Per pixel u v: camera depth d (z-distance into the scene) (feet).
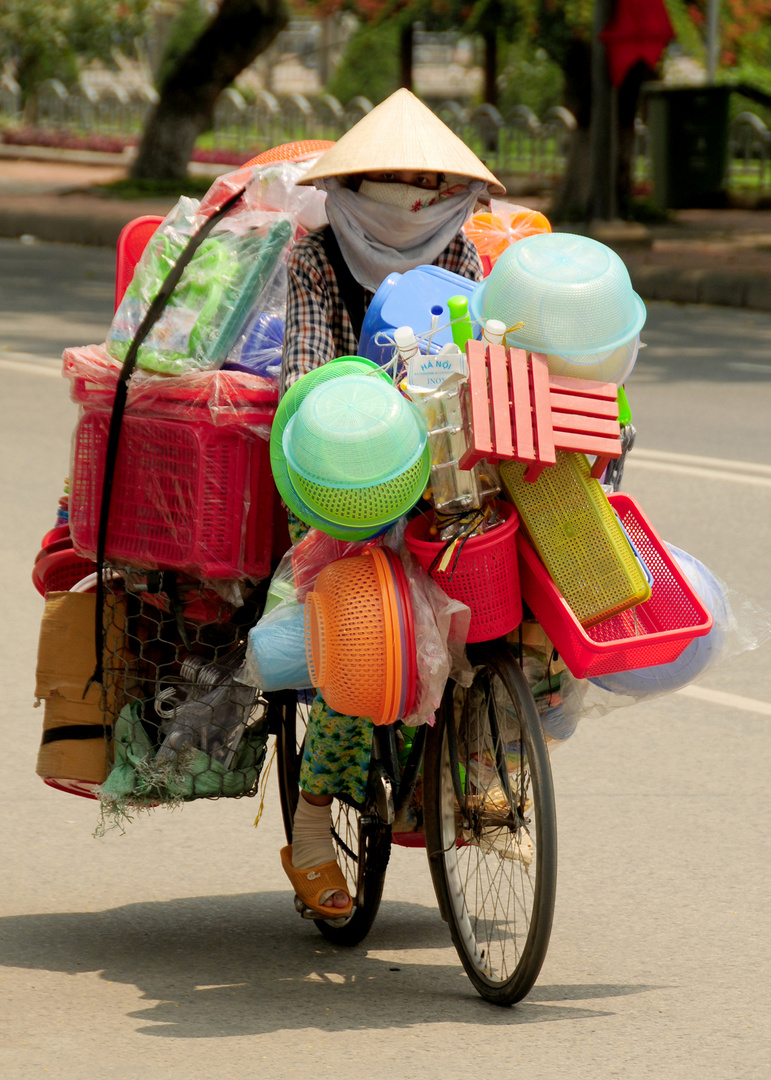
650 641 31.53
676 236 203.51
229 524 34.68
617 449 31.58
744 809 45.78
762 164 255.50
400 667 31.17
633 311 32.73
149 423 35.01
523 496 32.01
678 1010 33.19
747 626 35.65
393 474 30.48
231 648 36.88
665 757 50.19
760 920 38.37
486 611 31.91
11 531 75.25
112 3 378.53
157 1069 30.04
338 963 36.52
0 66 391.86
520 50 318.45
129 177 259.19
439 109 290.35
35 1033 31.83
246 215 36.86
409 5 247.70
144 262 36.73
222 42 254.88
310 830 37.11
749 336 140.87
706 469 88.07
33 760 49.39
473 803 34.78
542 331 31.71
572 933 37.68
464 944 34.73
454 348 32.50
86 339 132.36
